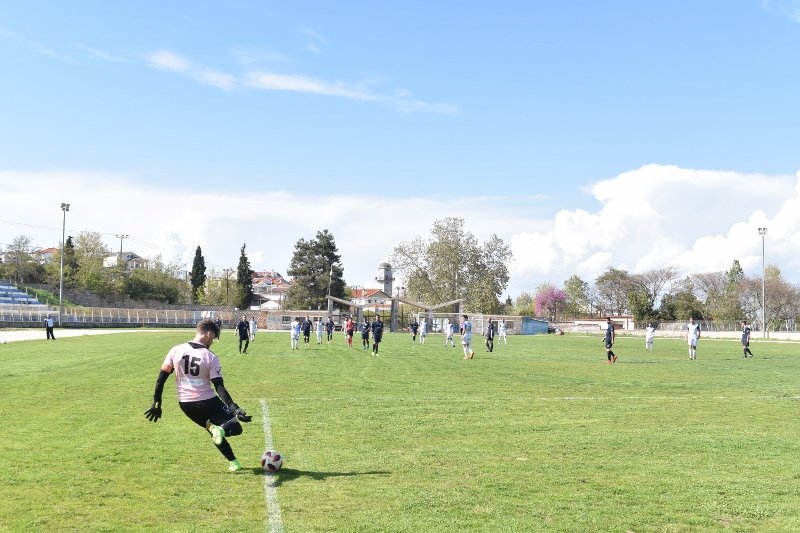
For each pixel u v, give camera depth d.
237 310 119.69
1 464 9.70
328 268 135.00
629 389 21.28
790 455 10.82
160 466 9.69
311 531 6.86
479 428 13.27
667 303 127.31
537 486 8.73
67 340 52.16
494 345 58.34
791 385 23.06
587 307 158.62
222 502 7.89
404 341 62.75
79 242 122.00
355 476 9.21
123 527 6.95
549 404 17.19
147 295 126.25
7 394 18.06
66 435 12.02
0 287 99.06
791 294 113.19
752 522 7.35
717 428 13.48
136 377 23.00
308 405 16.59
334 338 66.62
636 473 9.52
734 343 69.75
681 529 7.08
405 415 14.98
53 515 7.33
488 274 113.38
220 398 9.41
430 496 8.20
